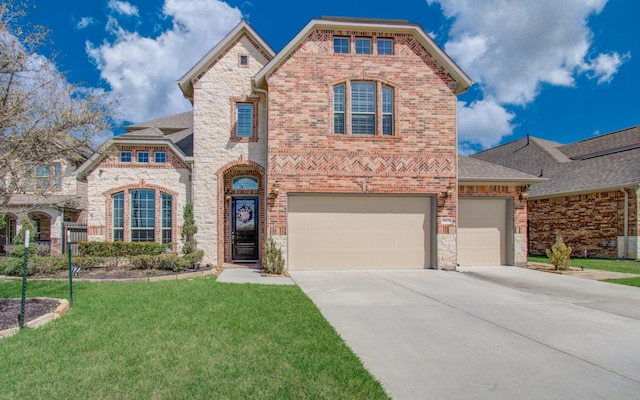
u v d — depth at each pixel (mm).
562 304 8438
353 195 13781
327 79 13594
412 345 5645
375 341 5805
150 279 11086
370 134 13797
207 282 10664
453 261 13820
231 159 14992
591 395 4094
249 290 9477
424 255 14000
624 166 18906
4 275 11609
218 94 15133
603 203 18578
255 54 15352
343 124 13711
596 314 7562
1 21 6508
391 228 13906
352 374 4453
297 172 13352
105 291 9180
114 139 14969
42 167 7922
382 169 13656
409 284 10867
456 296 9227
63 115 6930
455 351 5410
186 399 3795
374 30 13805
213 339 5590
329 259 13633
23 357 4836
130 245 14086
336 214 13719
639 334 6266
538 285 10797
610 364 4977
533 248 22359
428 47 13930
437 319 7098
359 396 3920
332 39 13695
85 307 7508
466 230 14938
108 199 15109
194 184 14875
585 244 19359
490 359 5113
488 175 14758
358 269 13703
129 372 4406
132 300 8164
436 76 13984
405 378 4473
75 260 12297
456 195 13945
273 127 13344
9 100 6633
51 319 6559
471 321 6980
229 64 15242
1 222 8195
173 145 15164
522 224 15000
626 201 17516
